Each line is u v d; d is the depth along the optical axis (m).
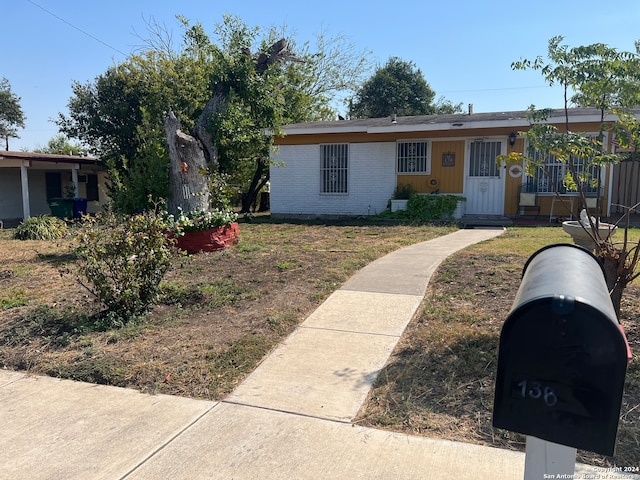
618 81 4.15
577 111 12.90
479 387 3.62
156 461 2.90
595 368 1.68
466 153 14.73
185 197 10.35
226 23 12.48
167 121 10.34
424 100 40.31
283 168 16.69
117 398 3.71
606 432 1.68
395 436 3.09
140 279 5.36
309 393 3.68
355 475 2.72
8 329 5.17
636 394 3.40
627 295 5.43
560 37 4.36
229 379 3.93
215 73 11.35
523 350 1.76
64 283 7.20
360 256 8.37
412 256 8.34
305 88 26.22
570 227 6.02
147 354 4.41
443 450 2.93
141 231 5.45
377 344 4.56
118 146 21.27
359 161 15.87
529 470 2.01
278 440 3.08
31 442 3.13
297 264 7.77
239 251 9.16
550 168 13.95
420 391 3.63
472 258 7.77
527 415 1.77
